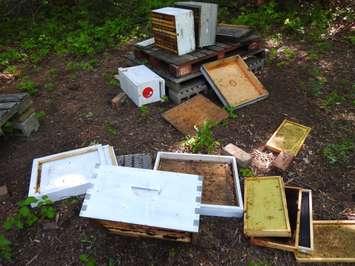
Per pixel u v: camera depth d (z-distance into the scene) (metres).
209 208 1.34
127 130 1.82
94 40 2.87
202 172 1.52
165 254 1.25
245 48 2.17
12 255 1.27
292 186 1.47
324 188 1.47
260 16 2.96
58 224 1.37
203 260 1.24
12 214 1.42
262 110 1.91
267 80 2.19
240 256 1.24
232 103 1.89
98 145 1.62
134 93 1.95
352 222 1.30
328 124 1.80
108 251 1.27
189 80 2.01
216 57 2.03
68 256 1.26
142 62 2.18
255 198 1.37
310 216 1.30
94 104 2.06
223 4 3.26
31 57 2.71
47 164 1.56
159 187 1.19
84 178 1.47
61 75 2.42
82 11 3.31
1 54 2.77
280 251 1.24
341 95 2.02
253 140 1.72
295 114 1.88
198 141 1.68
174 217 1.11
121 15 3.23
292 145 1.65
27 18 3.38
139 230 1.23
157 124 1.85
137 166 1.53
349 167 1.56
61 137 1.81
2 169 1.63
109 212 1.12
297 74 2.23
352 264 1.19
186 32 1.91
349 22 2.82
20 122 1.77
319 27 2.77
